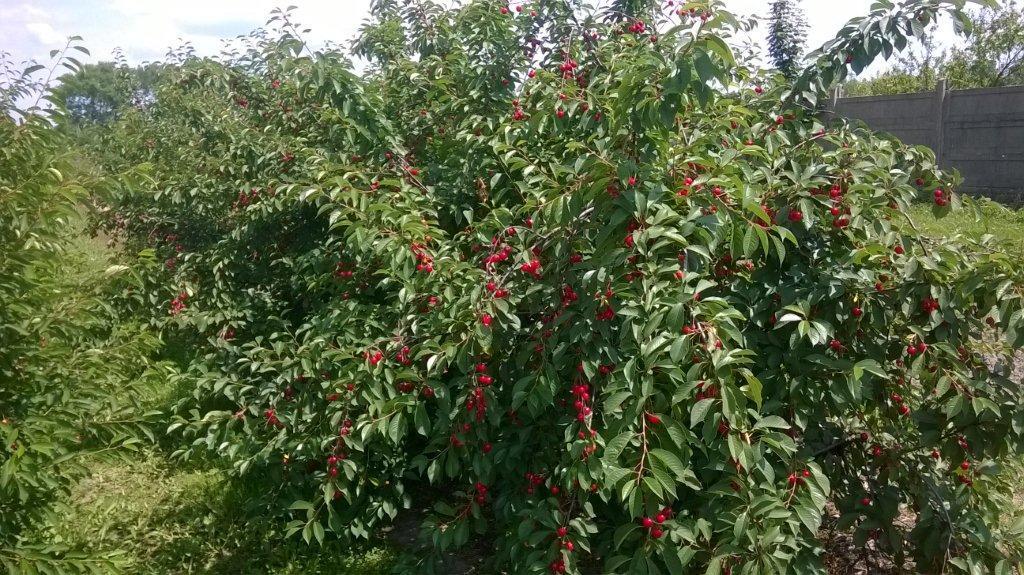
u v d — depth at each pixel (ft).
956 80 62.90
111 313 9.92
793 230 9.32
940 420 9.30
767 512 8.00
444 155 14.30
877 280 9.36
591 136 9.73
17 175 8.55
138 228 21.70
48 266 8.63
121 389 10.19
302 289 15.19
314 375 11.02
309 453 10.66
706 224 7.58
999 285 8.13
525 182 11.59
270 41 16.90
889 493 9.57
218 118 18.53
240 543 11.16
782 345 9.32
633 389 7.61
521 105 12.85
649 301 7.36
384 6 16.94
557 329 8.82
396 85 15.46
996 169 36.01
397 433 9.20
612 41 13.65
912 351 8.98
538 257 9.45
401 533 11.66
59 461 8.78
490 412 9.00
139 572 10.55
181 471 13.62
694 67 7.75
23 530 10.42
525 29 14.70
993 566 9.27
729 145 10.05
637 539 8.71
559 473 9.11
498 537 10.48
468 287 9.56
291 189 11.44
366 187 12.48
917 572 10.14
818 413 9.50
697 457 9.12
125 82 28.43
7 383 8.50
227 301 15.72
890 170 10.05
